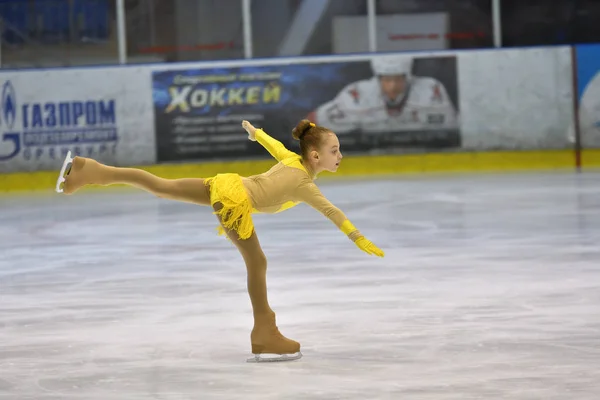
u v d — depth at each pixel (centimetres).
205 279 2064
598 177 4059
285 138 4800
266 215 3278
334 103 4800
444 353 1340
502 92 4781
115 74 4738
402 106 4784
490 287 1847
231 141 4778
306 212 3331
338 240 2595
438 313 1623
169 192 1304
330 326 1552
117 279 2102
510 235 2548
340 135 4800
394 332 1489
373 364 1291
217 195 1292
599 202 3183
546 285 1847
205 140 4769
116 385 1224
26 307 1806
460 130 4784
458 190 3772
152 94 4750
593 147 4778
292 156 1358
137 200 3981
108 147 4741
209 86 4762
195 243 2653
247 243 1311
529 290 1803
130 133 4747
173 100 4750
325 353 1366
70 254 2525
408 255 2292
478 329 1489
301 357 1345
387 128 4794
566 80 4778
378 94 4791
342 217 1270
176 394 1174
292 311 1688
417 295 1795
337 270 2117
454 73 4791
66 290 1983
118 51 4969
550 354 1314
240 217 1295
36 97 4688
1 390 1216
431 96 4794
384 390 1157
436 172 4688
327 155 1347
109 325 1616
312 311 1681
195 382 1228
